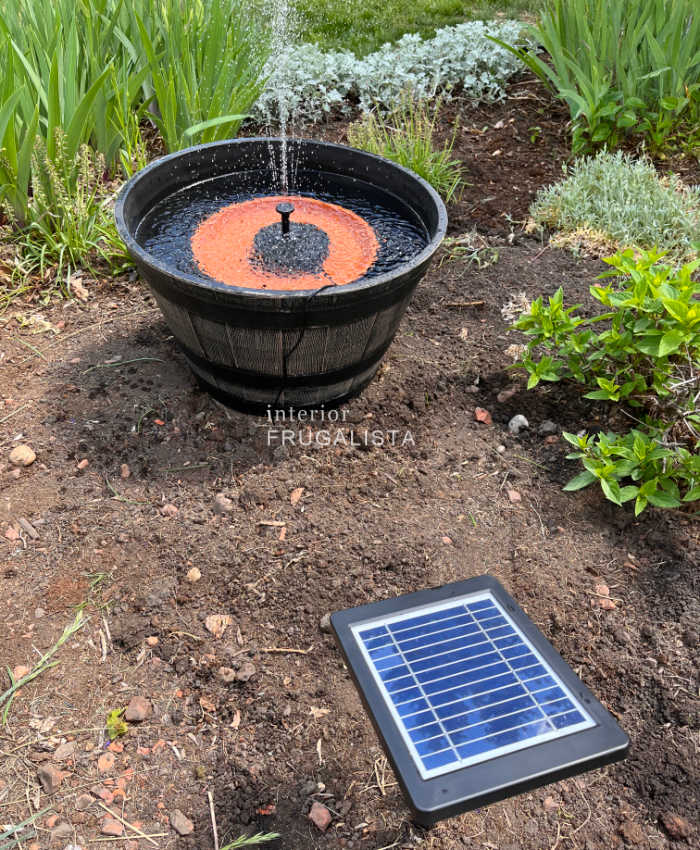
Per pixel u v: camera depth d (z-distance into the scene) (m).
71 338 3.34
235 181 3.28
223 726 2.05
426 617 1.72
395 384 3.19
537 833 1.88
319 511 2.65
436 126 5.04
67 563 2.43
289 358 2.59
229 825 1.85
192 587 2.38
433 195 2.83
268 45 4.75
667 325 2.60
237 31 4.38
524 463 2.90
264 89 4.89
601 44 4.57
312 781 1.95
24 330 3.38
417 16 6.46
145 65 4.17
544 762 1.39
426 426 3.04
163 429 2.92
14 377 3.12
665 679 2.19
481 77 5.23
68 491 2.67
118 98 3.91
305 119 5.13
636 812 1.92
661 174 4.53
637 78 4.52
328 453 2.87
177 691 2.12
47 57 3.83
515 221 4.21
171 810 1.87
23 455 2.75
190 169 3.13
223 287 2.29
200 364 2.80
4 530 2.52
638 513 2.54
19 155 3.53
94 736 2.01
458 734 1.45
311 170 3.33
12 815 1.83
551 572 2.50
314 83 5.09
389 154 4.28
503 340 3.45
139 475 2.74
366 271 2.70
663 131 4.60
